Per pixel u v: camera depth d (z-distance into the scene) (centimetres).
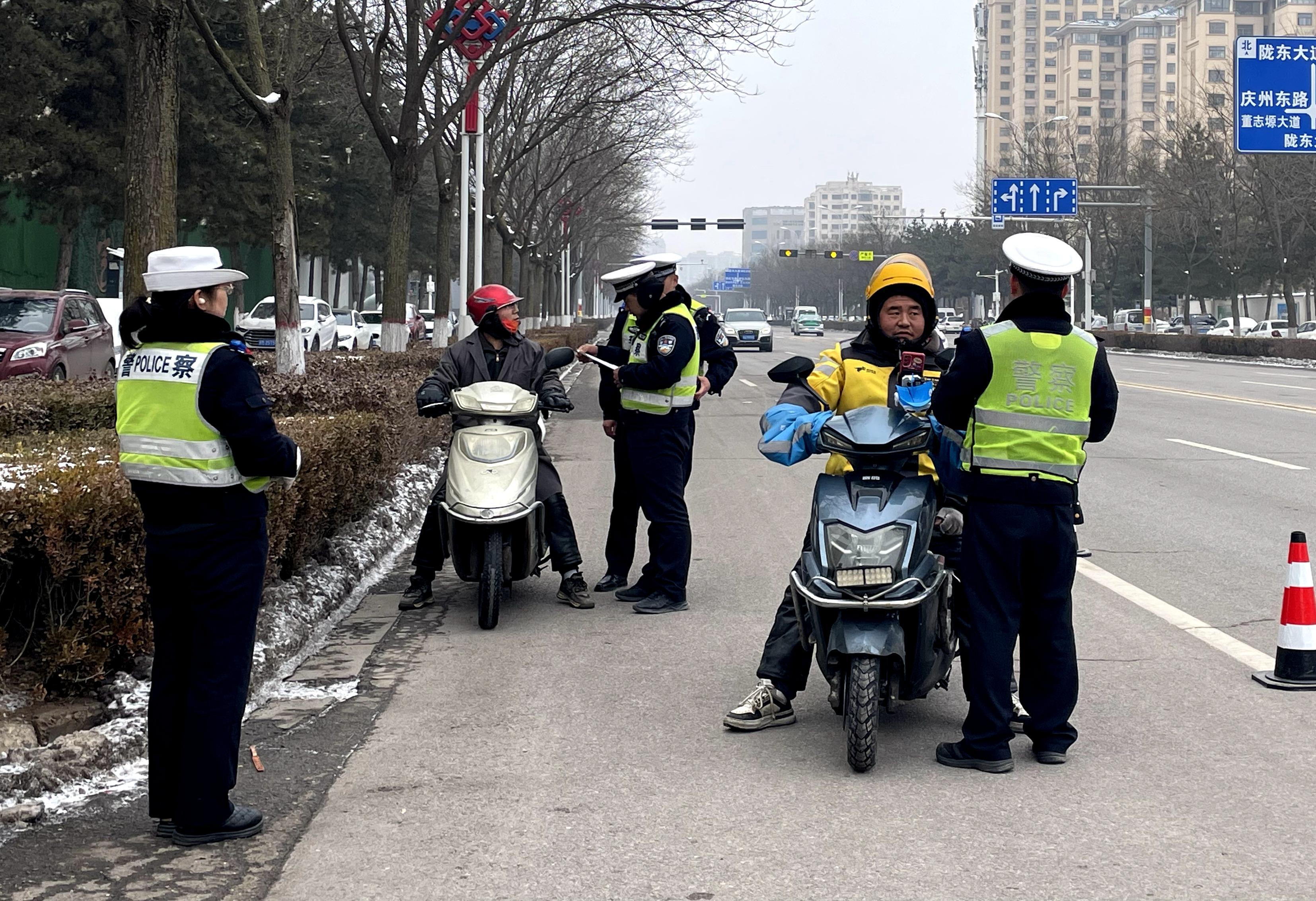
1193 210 5438
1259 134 2686
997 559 505
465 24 1948
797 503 1242
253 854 428
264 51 1566
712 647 709
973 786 489
